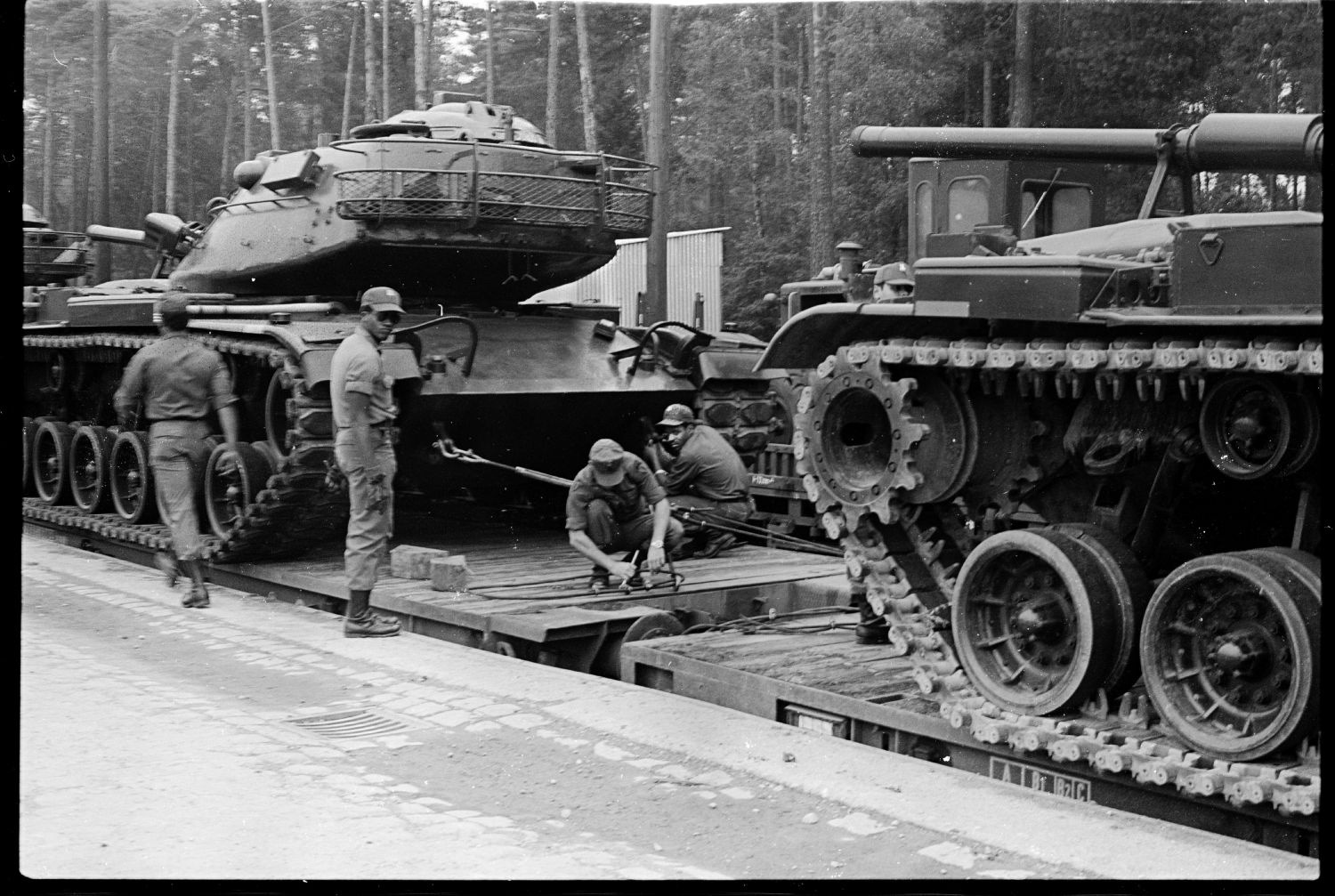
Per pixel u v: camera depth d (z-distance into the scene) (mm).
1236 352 4965
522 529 12641
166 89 32500
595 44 28766
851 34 21250
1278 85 18281
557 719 6582
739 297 25938
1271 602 4906
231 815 5082
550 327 12242
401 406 10672
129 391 9586
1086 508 6406
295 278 11984
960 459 6223
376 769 5777
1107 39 18812
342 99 31844
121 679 7273
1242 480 5602
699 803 5359
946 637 6309
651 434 11586
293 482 9883
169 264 14516
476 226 11227
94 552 12719
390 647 8273
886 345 6105
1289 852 4984
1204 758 5098
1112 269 5535
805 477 6480
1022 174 11641
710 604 9219
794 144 27328
